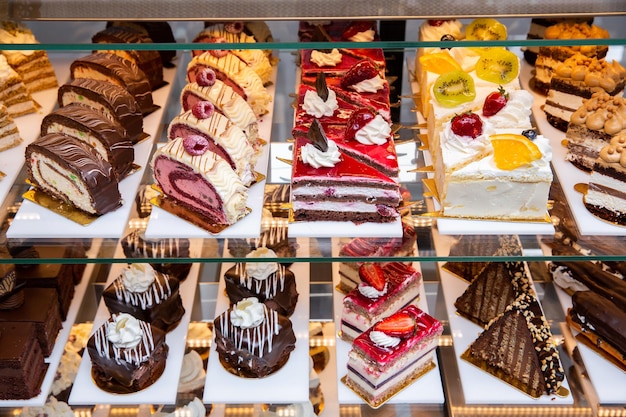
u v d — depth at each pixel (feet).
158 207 2.28
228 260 2.19
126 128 2.51
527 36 2.24
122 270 2.60
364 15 2.01
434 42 2.12
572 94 2.56
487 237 2.20
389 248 2.19
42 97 2.71
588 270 2.59
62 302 2.53
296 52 2.85
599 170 2.21
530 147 2.15
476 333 2.56
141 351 2.35
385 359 2.25
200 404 2.41
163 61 2.86
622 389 2.38
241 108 2.49
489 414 2.39
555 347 2.48
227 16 2.02
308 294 2.67
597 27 2.12
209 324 2.62
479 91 2.55
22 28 2.04
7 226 2.19
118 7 2.02
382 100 2.60
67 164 2.15
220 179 2.15
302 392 2.39
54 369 2.44
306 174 2.18
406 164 2.47
